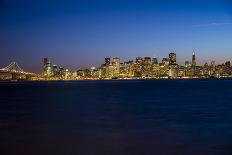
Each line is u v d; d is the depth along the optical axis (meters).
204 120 30.28
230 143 18.62
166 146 17.94
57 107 45.66
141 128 25.09
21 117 33.69
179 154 16.11
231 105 47.06
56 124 27.84
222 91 87.19
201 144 18.36
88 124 27.72
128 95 74.75
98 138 20.58
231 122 28.66
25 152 16.55
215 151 16.62
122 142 19.20
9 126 26.83
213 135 21.55
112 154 16.14
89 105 48.81
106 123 28.33
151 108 43.41
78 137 21.08
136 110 40.75
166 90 97.94
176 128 25.08
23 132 23.45
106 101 56.78
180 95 72.31
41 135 22.02
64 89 116.44
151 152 16.52
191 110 40.34
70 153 16.34
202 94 74.94
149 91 93.38
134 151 16.73
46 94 82.75
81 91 98.56
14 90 111.50
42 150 17.02
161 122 28.89
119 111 39.59
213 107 44.31
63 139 20.34
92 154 16.11
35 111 40.19
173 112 38.12
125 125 27.00
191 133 22.44
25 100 60.78
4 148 17.56
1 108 44.59
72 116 34.28
